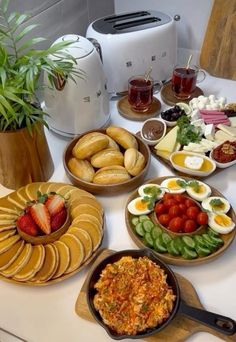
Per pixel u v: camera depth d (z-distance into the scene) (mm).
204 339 566
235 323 546
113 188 779
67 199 752
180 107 1015
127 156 814
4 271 625
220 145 889
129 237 726
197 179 850
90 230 686
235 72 1168
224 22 1117
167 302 569
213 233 696
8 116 674
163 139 926
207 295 629
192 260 650
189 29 1250
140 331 542
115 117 1058
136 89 1003
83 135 868
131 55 1052
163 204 740
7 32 771
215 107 1019
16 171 782
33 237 661
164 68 1140
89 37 1070
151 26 1068
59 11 1078
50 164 849
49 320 602
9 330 593
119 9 1341
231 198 806
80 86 850
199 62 1226
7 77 663
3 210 720
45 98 908
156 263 632
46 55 712
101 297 581
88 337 579
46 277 619
